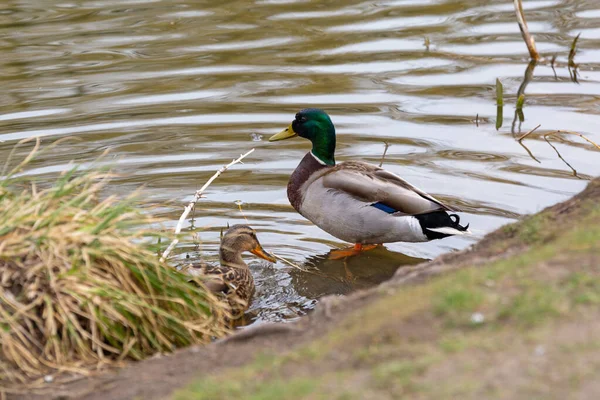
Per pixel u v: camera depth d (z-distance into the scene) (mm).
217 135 13492
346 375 5238
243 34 17516
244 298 9648
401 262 10609
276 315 9336
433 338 5508
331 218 10938
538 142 12945
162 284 7797
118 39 17234
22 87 15000
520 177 11914
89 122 13797
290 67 15867
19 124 13641
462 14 18609
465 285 6098
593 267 6027
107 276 7492
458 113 14055
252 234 10273
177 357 6770
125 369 6746
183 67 15891
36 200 7742
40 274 7297
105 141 13195
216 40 17203
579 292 5652
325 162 11586
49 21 18266
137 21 18266
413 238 10680
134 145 13094
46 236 7398
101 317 7254
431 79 15312
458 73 15547
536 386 4641
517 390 4629
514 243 7934
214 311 8336
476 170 12203
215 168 12609
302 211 11344
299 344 6336
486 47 16703
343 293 9789
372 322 5957
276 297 9805
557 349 4980
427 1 19547
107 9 19094
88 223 7707
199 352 6754
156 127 13688
